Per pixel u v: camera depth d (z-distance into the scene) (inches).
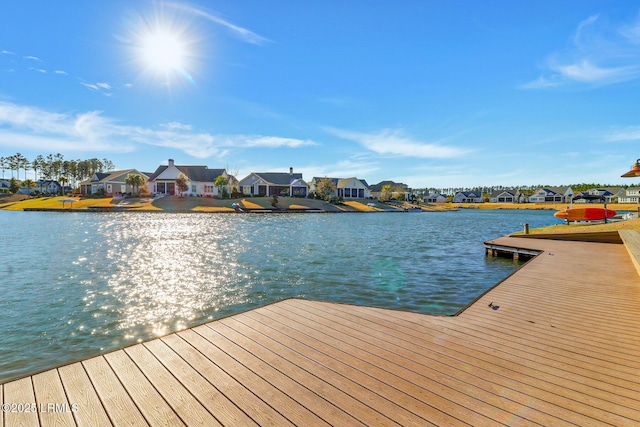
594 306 210.7
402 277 392.8
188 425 97.5
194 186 2285.9
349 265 460.4
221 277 390.3
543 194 3681.1
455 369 129.0
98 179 2475.4
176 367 130.6
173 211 1649.9
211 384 118.7
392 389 115.0
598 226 714.8
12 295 318.3
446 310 280.4
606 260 378.9
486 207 3211.1
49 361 196.2
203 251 572.7
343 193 2901.1
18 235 764.0
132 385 117.8
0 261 478.0
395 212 2292.1
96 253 545.0
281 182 2657.5
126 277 389.1
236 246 632.4
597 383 118.6
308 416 101.0
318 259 504.7
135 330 241.3
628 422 97.2
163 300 306.5
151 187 2265.0
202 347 148.6
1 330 238.4
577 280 282.8
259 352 143.9
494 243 542.0
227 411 103.7
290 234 841.5
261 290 337.7
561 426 95.7
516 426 95.6
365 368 129.9
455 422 97.5
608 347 149.2
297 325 175.9
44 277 386.6
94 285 354.9
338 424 97.1
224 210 1728.6
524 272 315.0
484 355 141.0
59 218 1272.1
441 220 1530.5
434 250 602.5
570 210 1000.2
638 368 129.6
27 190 3198.8
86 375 124.0
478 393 112.3
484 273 417.1
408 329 170.7
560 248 479.5
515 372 126.4
